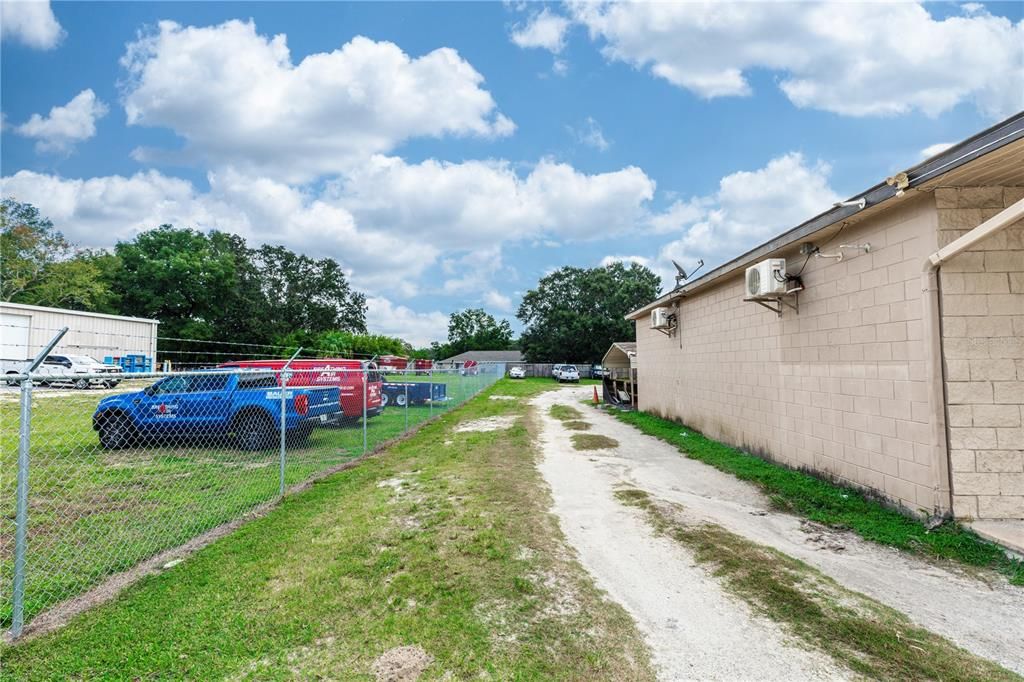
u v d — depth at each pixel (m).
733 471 7.16
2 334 19.66
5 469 5.53
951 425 4.48
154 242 45.41
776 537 4.54
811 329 6.55
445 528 4.56
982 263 4.52
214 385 8.10
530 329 52.81
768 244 7.19
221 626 2.88
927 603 3.26
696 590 3.43
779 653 2.69
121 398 7.58
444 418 13.55
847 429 5.83
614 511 5.27
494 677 2.46
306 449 8.51
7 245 37.38
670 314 12.44
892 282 5.10
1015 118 3.47
